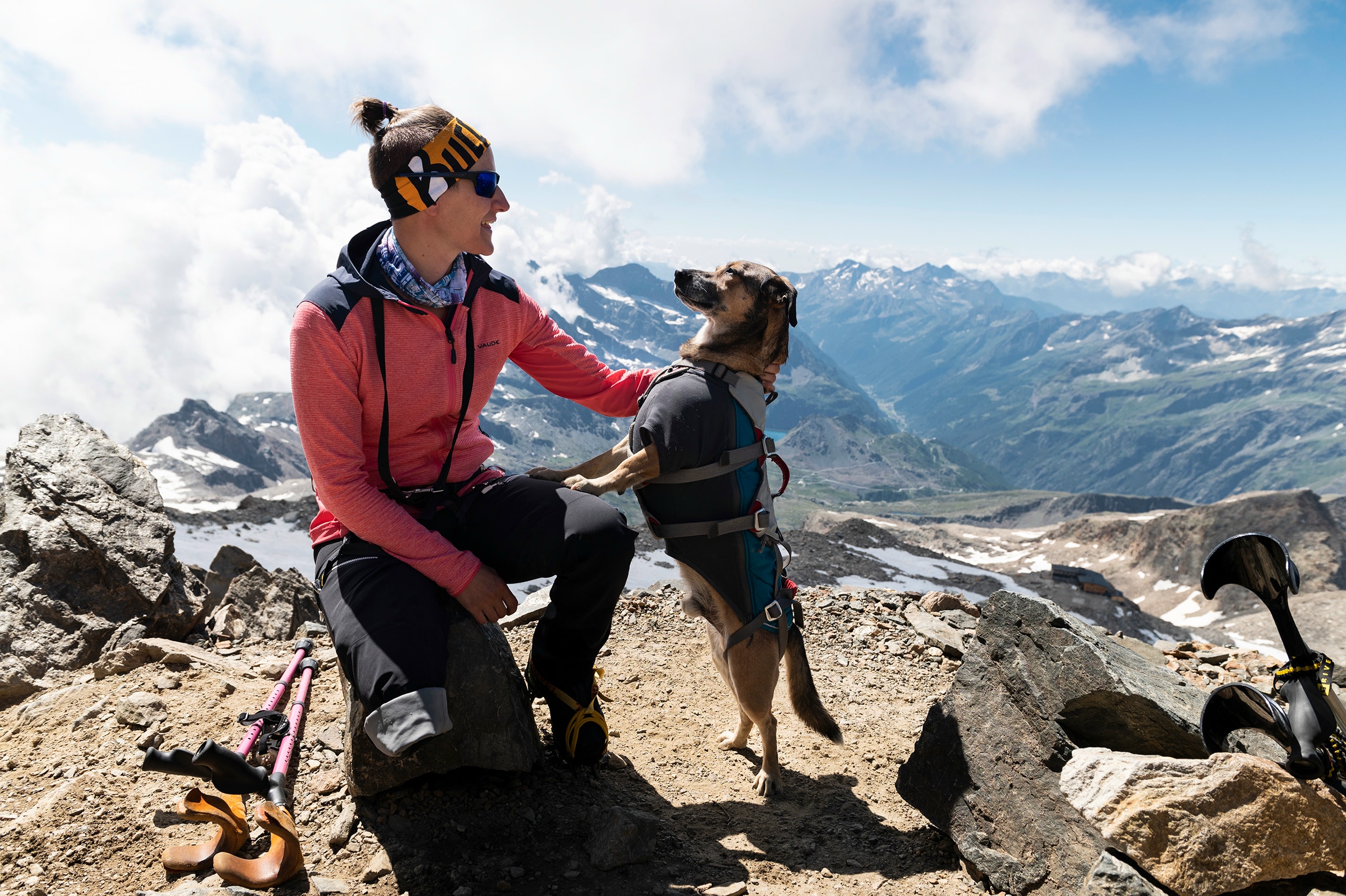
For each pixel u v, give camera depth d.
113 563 4.65
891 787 3.72
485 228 2.83
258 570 5.23
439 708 2.39
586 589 3.03
